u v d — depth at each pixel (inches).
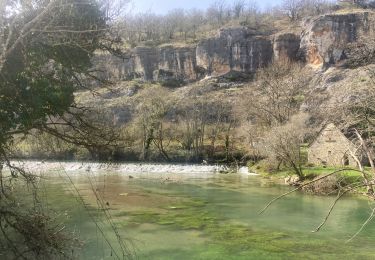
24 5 379.6
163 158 2984.7
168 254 681.0
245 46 4594.0
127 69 4790.8
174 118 3346.5
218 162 2935.5
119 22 434.9
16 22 371.6
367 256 686.5
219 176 2037.4
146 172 2201.0
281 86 2566.4
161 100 3191.4
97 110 517.3
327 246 749.9
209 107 3523.6
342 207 1157.1
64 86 418.0
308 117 2001.7
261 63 4584.2
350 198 1315.2
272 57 4537.4
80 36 407.5
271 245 752.3
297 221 965.8
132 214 1007.6
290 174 1790.1
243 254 693.9
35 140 510.6
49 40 393.4
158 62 4820.4
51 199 1099.3
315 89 2564.0
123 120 3373.5
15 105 379.2
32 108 381.7
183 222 938.1
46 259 467.5
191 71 4805.6
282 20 5255.9
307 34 4072.3
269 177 1953.7
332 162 1889.8
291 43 4448.8
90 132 458.0
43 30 351.6
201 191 1470.2
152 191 1435.8
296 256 684.7
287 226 913.5
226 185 1657.2
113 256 634.2
